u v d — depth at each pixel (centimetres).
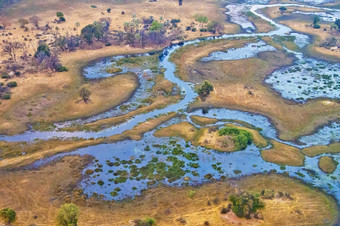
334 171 7431
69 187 6769
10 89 10362
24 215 5916
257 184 6931
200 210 6138
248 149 8056
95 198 6512
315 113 9644
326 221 5953
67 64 12325
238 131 8388
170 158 7719
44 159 7556
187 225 5728
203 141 8281
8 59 12338
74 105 9762
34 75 11350
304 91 10881
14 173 7069
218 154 7856
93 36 14325
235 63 12731
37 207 6156
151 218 5834
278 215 5975
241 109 9762
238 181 7038
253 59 13125
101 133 8612
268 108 9825
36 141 8225
